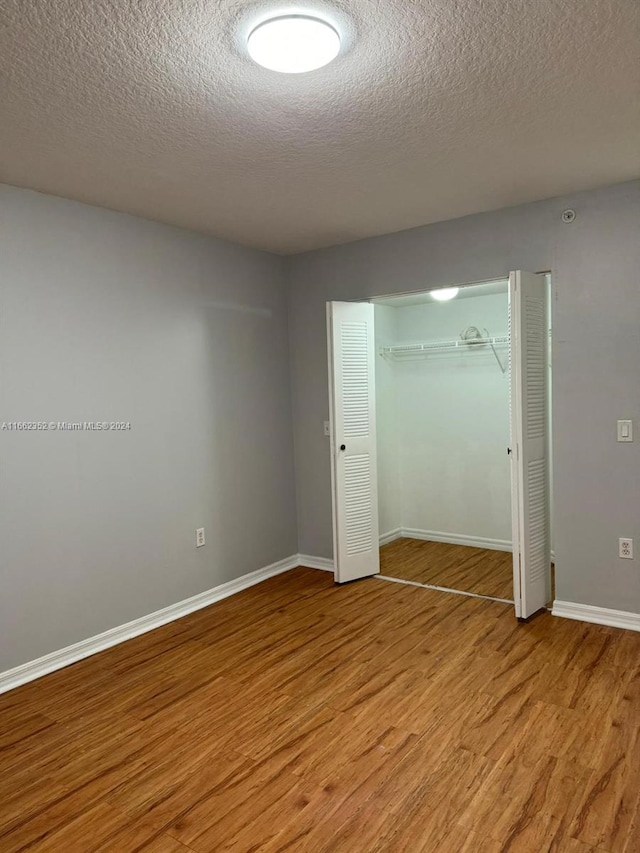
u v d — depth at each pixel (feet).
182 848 5.77
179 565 12.01
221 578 13.01
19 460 9.31
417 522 17.60
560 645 9.91
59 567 9.85
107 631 10.60
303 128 7.45
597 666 9.12
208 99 6.61
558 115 7.31
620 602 10.56
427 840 5.75
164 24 5.18
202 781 6.77
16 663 9.24
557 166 9.14
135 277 11.12
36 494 9.53
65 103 6.62
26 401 9.40
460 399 16.56
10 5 4.85
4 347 9.12
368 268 13.30
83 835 5.98
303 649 10.18
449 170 9.16
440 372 16.85
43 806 6.43
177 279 11.98
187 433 12.21
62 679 9.38
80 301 10.18
